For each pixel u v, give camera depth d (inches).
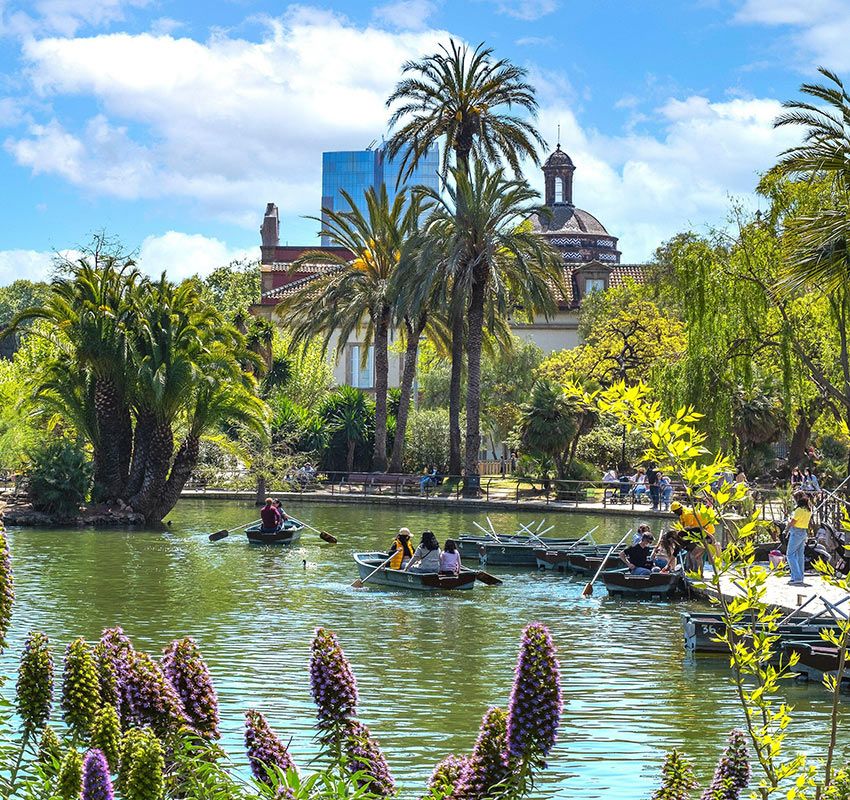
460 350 2182.6
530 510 1975.9
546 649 221.1
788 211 1572.3
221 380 1637.6
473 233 2081.7
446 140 2197.3
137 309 1598.2
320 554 1352.1
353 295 2341.3
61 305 1603.1
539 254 2041.1
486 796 218.5
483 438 3157.0
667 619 938.7
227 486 2096.5
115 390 1620.3
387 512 1948.8
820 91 1290.6
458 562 1120.2
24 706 225.5
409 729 576.4
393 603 1008.9
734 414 2150.6
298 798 223.0
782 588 933.2
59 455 1606.8
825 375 1854.1
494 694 658.8
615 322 2728.8
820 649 689.0
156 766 193.9
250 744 237.5
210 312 1662.2
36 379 1646.2
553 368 2810.0
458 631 873.5
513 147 2202.3
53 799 201.5
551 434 2164.1
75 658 222.8
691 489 251.8
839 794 243.6
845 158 1275.8
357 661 751.7
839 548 1060.5
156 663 236.7
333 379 3036.4
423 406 3137.3
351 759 237.8
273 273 3646.7
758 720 593.0
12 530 1529.3
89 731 217.2
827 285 1123.3
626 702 641.0
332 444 2596.0
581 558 1240.8
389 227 2290.8
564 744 549.3
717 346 1710.1
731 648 259.4
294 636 836.0
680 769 240.2
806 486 1523.1
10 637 794.2
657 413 249.6
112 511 1625.2
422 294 2052.2
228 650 775.7
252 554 1337.4
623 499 2057.1
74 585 1065.5
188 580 1119.0
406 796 443.2
